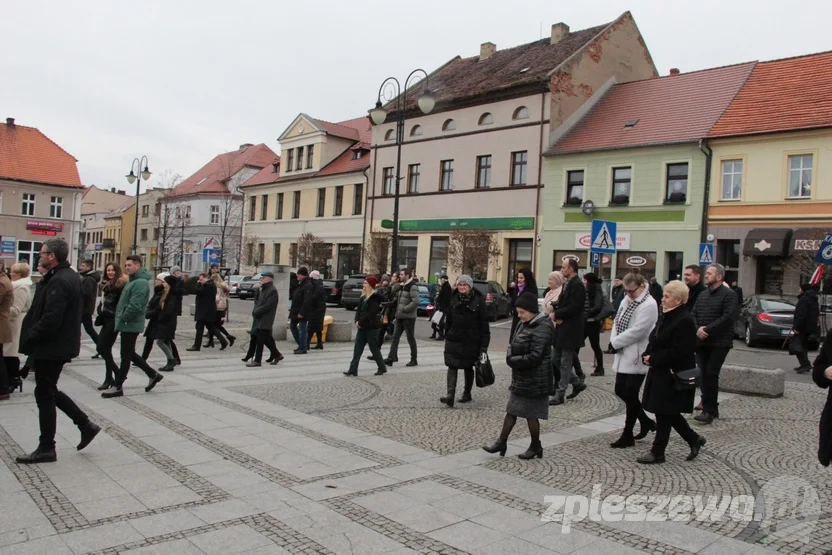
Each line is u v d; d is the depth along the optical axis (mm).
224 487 5305
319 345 15281
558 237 30359
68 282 5910
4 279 8383
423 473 5836
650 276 27344
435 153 36281
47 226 50844
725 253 25797
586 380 11477
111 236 82188
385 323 14250
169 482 5391
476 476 5781
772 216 24234
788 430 7910
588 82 32656
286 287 18078
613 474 5938
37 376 5828
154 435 6895
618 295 15391
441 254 35719
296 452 6414
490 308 25656
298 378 10961
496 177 33125
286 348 15422
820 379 4441
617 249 28328
